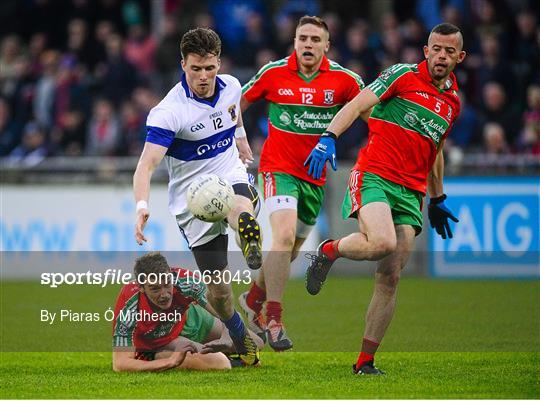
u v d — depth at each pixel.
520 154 45.34
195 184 22.78
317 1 54.97
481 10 53.06
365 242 23.17
